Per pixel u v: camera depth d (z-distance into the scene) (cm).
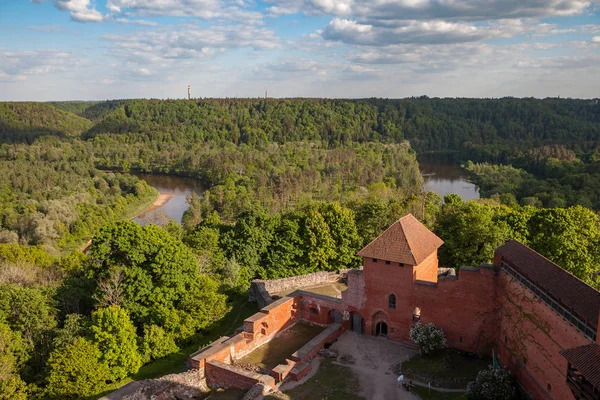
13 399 4272
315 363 4666
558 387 3325
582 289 3209
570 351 2908
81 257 8019
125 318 5041
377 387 4225
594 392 2628
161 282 5919
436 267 5541
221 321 6125
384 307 5072
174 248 6016
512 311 4172
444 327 4775
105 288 5675
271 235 7975
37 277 7200
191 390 4419
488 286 4500
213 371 4522
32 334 5206
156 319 5678
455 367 4472
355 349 4928
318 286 7019
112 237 5834
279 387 4253
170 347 5391
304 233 7819
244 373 4334
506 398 3766
